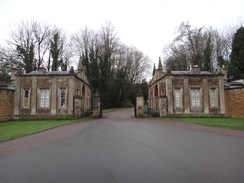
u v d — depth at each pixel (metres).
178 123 13.63
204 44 34.69
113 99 41.78
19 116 18.25
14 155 5.38
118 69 42.09
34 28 35.31
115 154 5.22
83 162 4.54
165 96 18.88
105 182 3.32
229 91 19.02
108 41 38.12
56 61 35.84
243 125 11.79
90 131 9.85
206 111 19.03
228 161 4.55
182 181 3.33
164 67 42.44
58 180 3.46
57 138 8.02
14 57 33.19
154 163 4.39
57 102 18.34
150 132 9.31
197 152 5.42
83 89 23.67
